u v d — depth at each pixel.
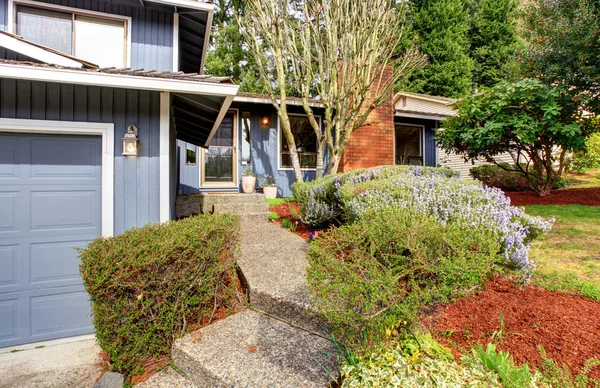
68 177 3.63
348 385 1.61
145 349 2.41
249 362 2.05
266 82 7.13
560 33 5.82
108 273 2.26
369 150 8.37
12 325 3.45
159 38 5.32
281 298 2.63
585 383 1.46
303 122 8.92
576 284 2.48
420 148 10.54
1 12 4.70
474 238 2.16
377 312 1.64
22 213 3.51
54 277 3.58
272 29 6.88
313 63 7.59
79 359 3.10
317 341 2.28
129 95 3.70
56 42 4.93
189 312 2.65
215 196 6.60
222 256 3.01
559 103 5.58
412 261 1.94
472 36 18.53
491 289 2.53
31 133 3.53
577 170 8.72
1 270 3.44
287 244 4.41
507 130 5.96
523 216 2.88
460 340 1.95
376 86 8.39
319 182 5.51
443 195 3.02
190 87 3.44
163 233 2.76
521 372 1.52
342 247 2.20
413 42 15.62
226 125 8.32
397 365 1.64
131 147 3.60
